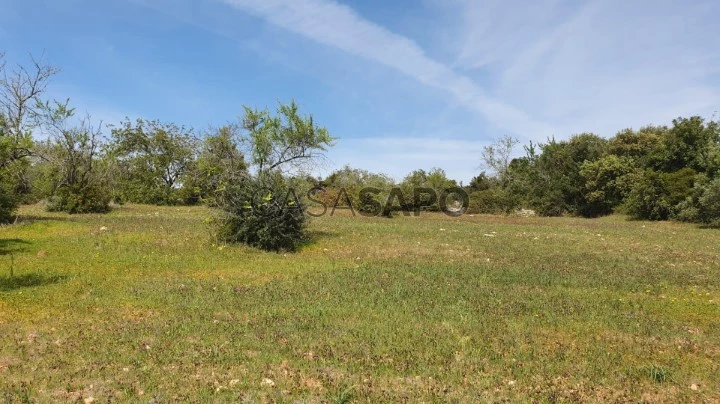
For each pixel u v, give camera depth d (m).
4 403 5.03
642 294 10.57
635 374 6.23
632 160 44.31
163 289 10.23
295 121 19.17
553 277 12.03
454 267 13.18
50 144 27.97
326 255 15.24
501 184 59.88
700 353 7.08
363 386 5.66
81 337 7.18
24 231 17.48
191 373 5.95
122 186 41.16
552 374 6.18
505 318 8.49
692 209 31.16
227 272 12.30
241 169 18.25
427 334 7.55
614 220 38.31
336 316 8.48
